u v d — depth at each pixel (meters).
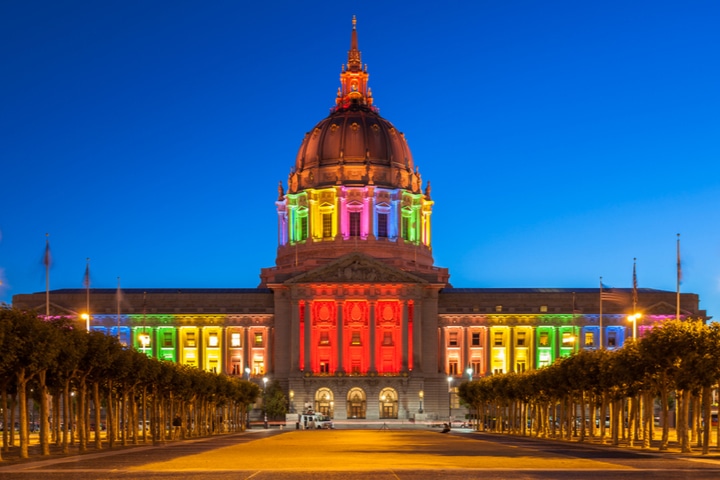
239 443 96.12
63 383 82.12
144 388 106.06
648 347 80.62
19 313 73.06
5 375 74.00
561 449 80.50
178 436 120.88
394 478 46.84
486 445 88.12
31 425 162.12
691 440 94.56
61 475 50.78
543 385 118.38
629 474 50.72
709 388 74.50
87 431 94.62
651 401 94.69
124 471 53.16
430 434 131.12
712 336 76.50
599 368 98.69
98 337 89.06
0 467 58.16
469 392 170.12
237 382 161.38
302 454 69.88
